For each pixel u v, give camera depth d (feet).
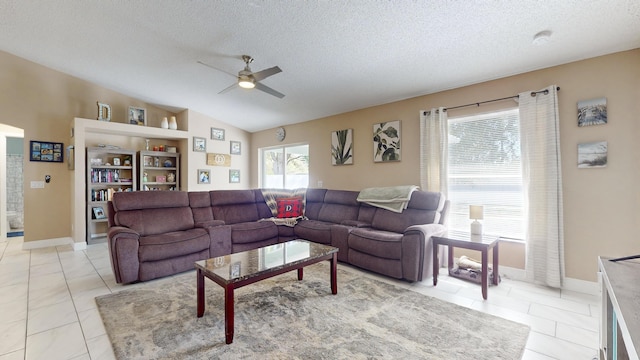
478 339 6.24
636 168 8.15
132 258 9.31
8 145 19.11
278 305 7.91
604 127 8.61
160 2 8.16
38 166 14.73
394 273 9.71
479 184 11.35
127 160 17.53
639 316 2.83
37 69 14.57
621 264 4.58
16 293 8.77
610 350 4.29
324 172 17.15
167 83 14.61
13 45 12.35
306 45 9.48
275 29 8.73
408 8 7.25
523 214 10.09
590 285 8.81
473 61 9.62
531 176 9.70
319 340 6.19
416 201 11.61
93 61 13.10
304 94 13.75
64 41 11.45
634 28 7.36
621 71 8.39
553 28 7.55
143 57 12.03
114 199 10.89
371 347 5.94
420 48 9.09
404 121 13.53
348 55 9.94
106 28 10.02
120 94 17.08
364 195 13.26
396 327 6.73
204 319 7.10
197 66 12.32
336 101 14.42
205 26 9.02
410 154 13.26
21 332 6.54
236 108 17.46
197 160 19.13
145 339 6.21
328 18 7.98
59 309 7.70
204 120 19.52
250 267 7.11
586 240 8.91
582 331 6.63
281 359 5.53
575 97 9.12
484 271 8.41
